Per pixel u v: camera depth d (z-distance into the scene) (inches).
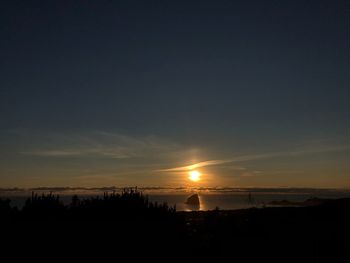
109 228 759.7
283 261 836.0
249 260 828.6
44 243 690.2
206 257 811.4
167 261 737.6
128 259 697.6
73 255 673.6
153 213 863.7
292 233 1130.7
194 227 1181.7
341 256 881.5
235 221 1362.0
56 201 856.3
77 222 770.8
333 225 1283.2
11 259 636.7
